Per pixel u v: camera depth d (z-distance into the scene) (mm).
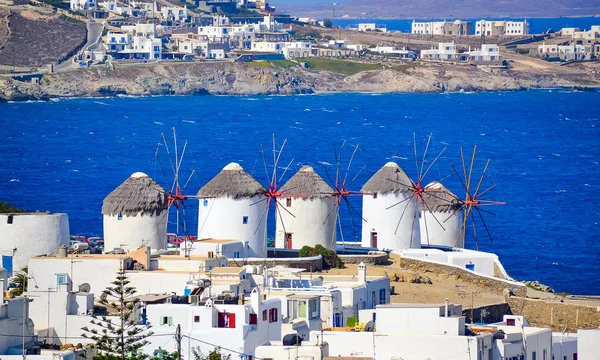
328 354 199000
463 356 196125
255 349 198375
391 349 198500
